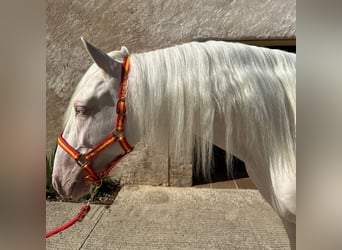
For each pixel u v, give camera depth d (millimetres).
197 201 4379
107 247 3195
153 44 4805
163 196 4555
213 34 4711
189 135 1460
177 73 1462
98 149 1510
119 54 1594
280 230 3512
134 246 3205
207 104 1433
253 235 3406
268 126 1477
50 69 4902
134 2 4770
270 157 1492
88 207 1854
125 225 3672
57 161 1622
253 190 4812
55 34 4867
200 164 1564
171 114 1451
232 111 1468
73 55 4887
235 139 1524
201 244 3225
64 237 3398
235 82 1471
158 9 4746
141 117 1454
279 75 1547
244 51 1539
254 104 1453
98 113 1507
